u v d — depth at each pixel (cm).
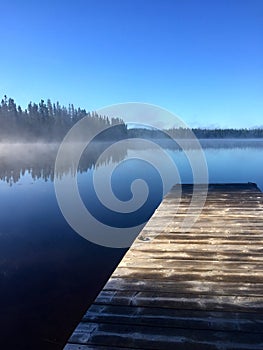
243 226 356
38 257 434
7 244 487
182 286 217
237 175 1405
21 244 488
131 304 195
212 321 176
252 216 400
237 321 175
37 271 388
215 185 691
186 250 285
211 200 516
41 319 290
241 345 156
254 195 547
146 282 224
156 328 171
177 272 239
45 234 541
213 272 237
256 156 2416
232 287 213
